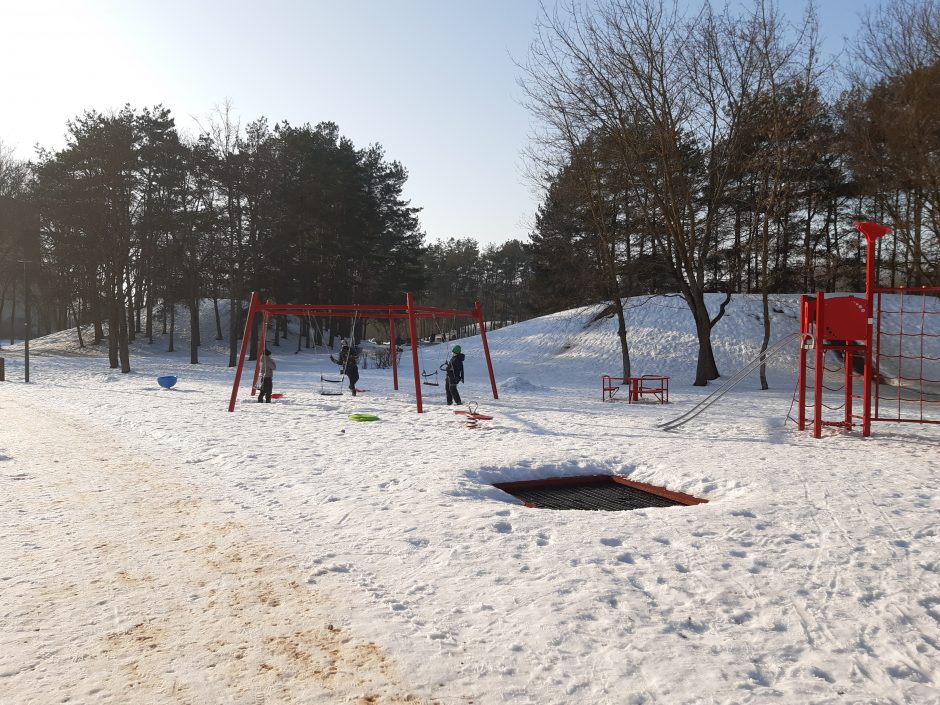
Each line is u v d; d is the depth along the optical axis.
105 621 4.30
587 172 26.94
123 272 41.53
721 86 25.84
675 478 8.95
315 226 53.41
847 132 27.94
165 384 24.80
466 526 6.41
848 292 41.97
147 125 45.81
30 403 19.12
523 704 3.29
